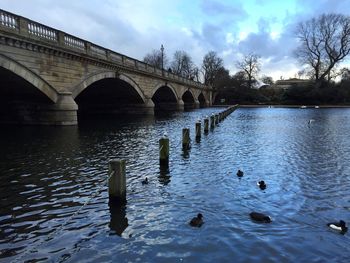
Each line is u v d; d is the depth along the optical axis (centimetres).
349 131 2798
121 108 4928
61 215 837
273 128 3072
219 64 12512
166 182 1136
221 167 1373
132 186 1081
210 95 10594
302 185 1116
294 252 654
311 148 1880
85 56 2967
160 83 5478
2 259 626
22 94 2706
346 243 693
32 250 661
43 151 1688
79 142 1995
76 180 1155
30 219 812
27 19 2244
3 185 1092
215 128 3059
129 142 2030
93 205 903
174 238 712
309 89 9156
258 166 1398
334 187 1096
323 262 619
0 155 1580
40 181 1141
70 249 667
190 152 1723
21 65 2223
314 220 814
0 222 795
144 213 848
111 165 908
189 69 13075
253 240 702
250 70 11069
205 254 646
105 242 696
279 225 779
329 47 8756
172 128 2944
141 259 631
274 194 1013
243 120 4162
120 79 3781
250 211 867
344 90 8838
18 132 2384
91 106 5075
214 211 865
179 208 884
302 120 4138
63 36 2659
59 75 2664
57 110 2706
